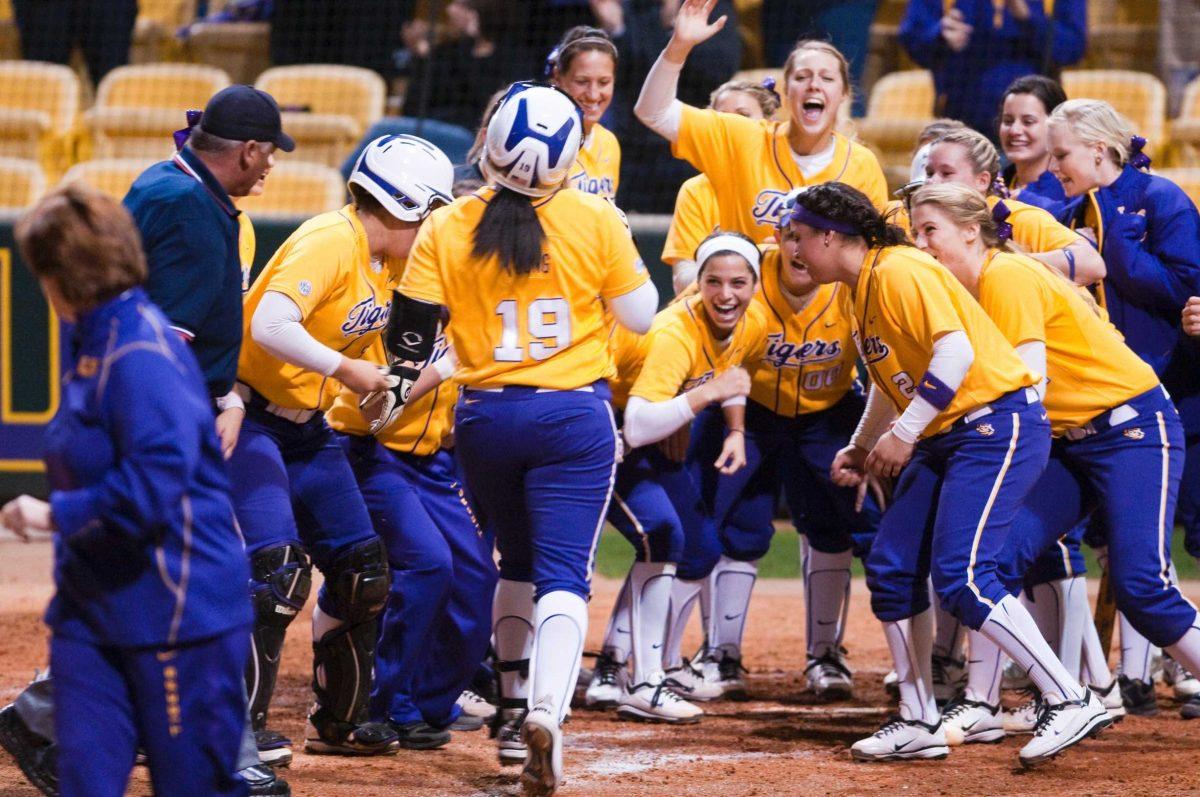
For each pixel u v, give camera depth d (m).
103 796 9.92
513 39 36.53
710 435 20.16
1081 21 34.19
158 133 39.31
